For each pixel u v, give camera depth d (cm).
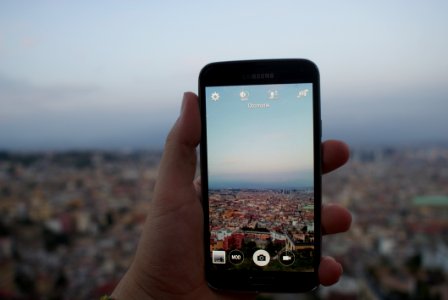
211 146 23
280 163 23
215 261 23
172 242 21
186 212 21
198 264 22
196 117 21
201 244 22
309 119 23
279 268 22
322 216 24
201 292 22
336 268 22
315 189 23
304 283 22
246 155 23
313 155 23
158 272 21
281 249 22
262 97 23
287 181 23
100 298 21
